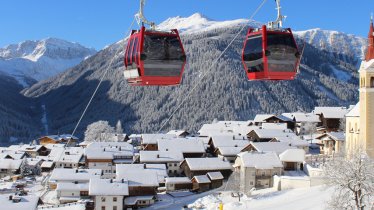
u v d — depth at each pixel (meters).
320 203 68.69
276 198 79.69
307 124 178.38
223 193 98.62
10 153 168.50
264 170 96.25
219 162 121.00
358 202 52.91
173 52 29.80
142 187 101.56
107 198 95.25
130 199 99.50
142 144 159.62
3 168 156.38
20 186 130.50
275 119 182.00
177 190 113.75
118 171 108.06
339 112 177.25
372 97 89.62
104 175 135.38
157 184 102.19
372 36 91.00
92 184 97.69
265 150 116.88
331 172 55.69
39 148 190.50
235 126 179.00
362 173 52.56
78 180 112.56
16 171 157.12
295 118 181.12
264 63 30.56
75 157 155.38
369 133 89.69
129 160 140.88
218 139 142.00
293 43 30.97
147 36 29.53
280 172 96.38
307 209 67.31
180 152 134.12
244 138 146.12
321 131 175.88
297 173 96.81
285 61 30.88
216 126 186.38
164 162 130.38
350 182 52.84
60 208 91.50
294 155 100.25
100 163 138.75
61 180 112.69
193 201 98.56
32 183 139.00
